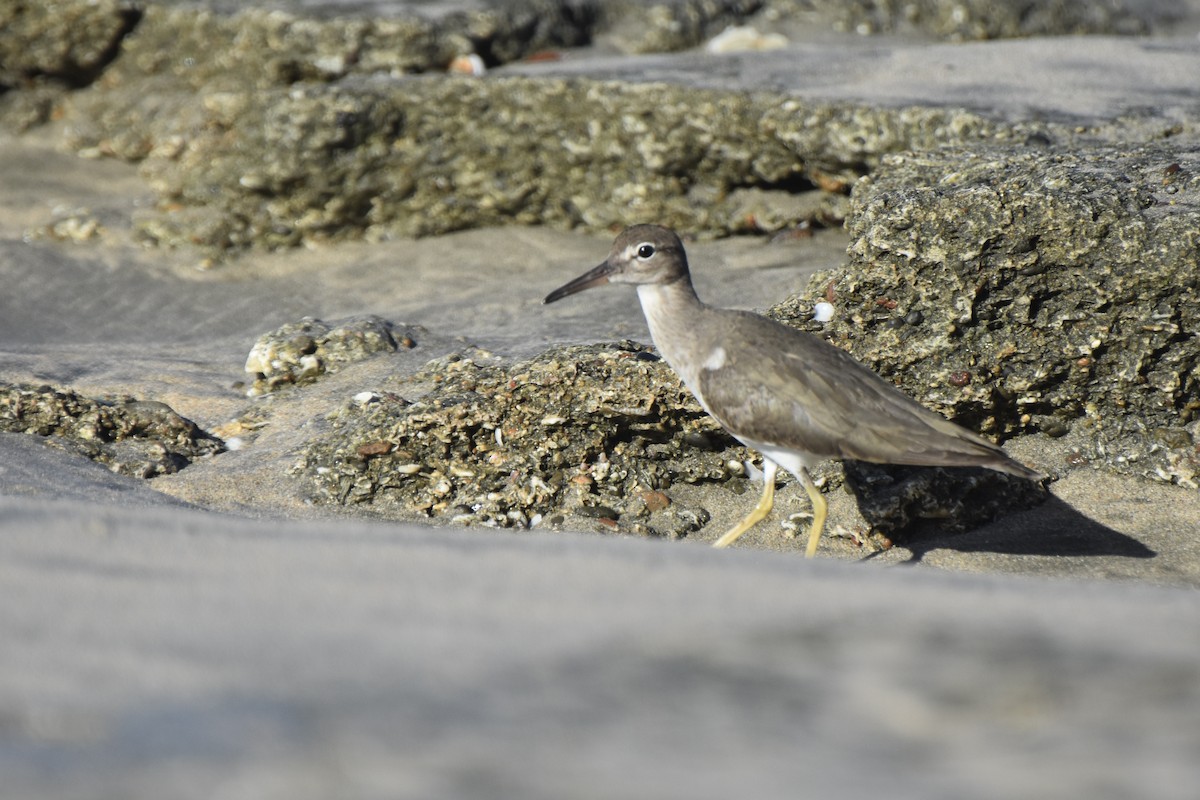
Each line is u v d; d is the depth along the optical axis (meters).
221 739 4.24
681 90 16.30
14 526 6.81
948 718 4.33
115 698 4.58
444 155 17.22
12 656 4.96
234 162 17.47
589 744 4.17
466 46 19.27
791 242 16.22
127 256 16.95
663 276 10.16
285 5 19.70
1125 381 10.92
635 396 10.82
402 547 6.67
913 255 11.05
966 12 21.81
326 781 3.94
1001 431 11.34
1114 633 5.18
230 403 12.69
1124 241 10.68
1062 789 3.80
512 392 11.11
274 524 7.32
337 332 13.20
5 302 15.65
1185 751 4.04
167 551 6.48
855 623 5.29
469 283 16.05
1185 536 10.28
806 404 9.41
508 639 5.15
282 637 5.19
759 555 6.94
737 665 4.82
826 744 4.16
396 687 4.64
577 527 10.76
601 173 16.97
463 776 3.96
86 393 12.52
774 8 22.06
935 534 10.66
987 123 14.55
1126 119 14.41
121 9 20.23
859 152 15.40
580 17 20.84
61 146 20.19
